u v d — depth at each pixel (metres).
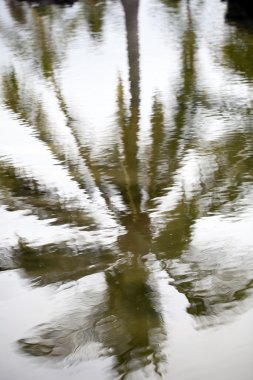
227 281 3.52
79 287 3.59
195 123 6.68
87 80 8.94
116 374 2.79
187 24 12.59
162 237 4.17
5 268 3.90
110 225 4.44
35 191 5.20
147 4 15.56
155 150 5.96
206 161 5.57
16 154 6.14
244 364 2.79
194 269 3.70
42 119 7.28
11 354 3.01
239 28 11.78
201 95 7.74
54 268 3.86
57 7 16.08
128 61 9.82
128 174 5.45
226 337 2.99
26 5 16.94
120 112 7.30
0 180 5.48
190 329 3.08
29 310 3.41
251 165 5.37
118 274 3.71
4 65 10.50
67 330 3.17
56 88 8.67
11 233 4.43
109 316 3.25
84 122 7.05
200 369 2.78
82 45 11.38
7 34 13.34
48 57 10.71
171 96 7.81
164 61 9.65
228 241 4.04
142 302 3.37
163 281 3.58
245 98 7.50
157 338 3.03
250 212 4.46
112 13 14.48
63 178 5.45
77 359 2.92
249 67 8.93
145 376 2.76
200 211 4.55
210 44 10.64
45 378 2.81
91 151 6.09
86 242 4.18
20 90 8.73
